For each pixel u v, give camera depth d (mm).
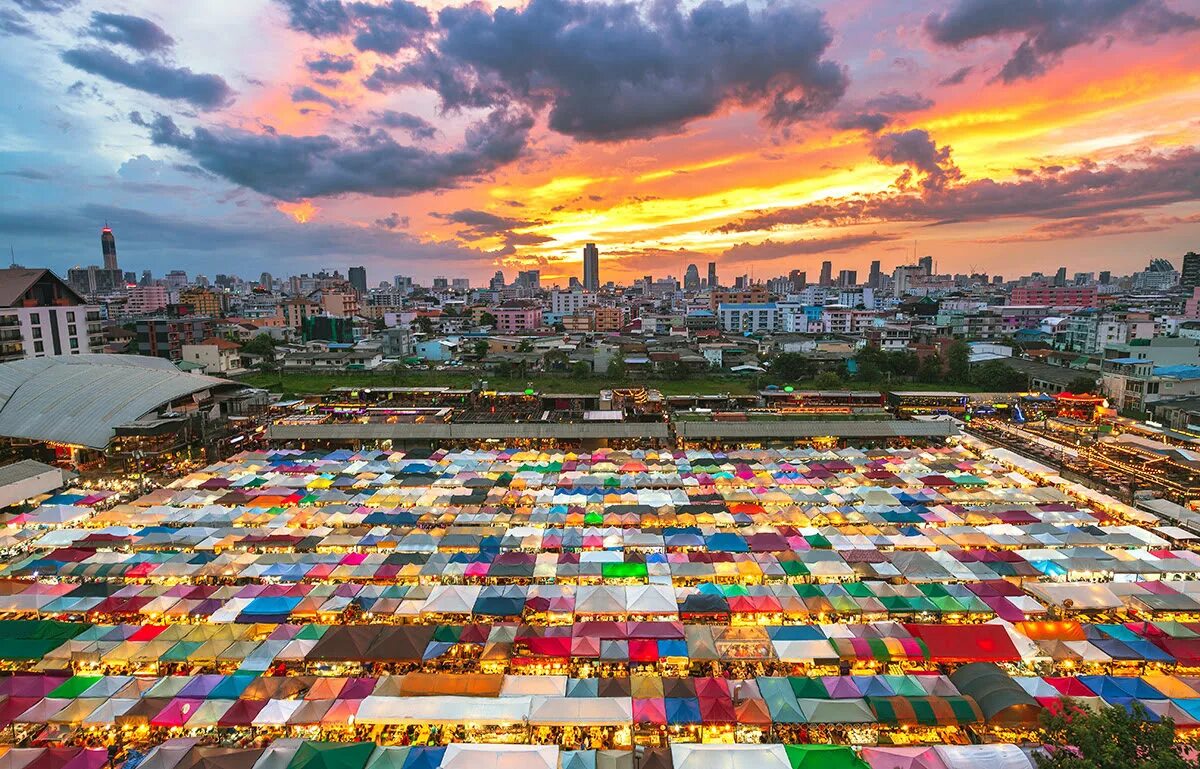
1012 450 79812
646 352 161000
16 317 102250
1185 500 59750
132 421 75500
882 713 29750
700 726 30641
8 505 59906
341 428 84000
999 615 39156
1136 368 104438
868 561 45812
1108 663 34656
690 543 49250
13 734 30469
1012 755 27062
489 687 31734
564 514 55094
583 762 27484
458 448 83062
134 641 35562
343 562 45750
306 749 27328
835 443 85188
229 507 58188
